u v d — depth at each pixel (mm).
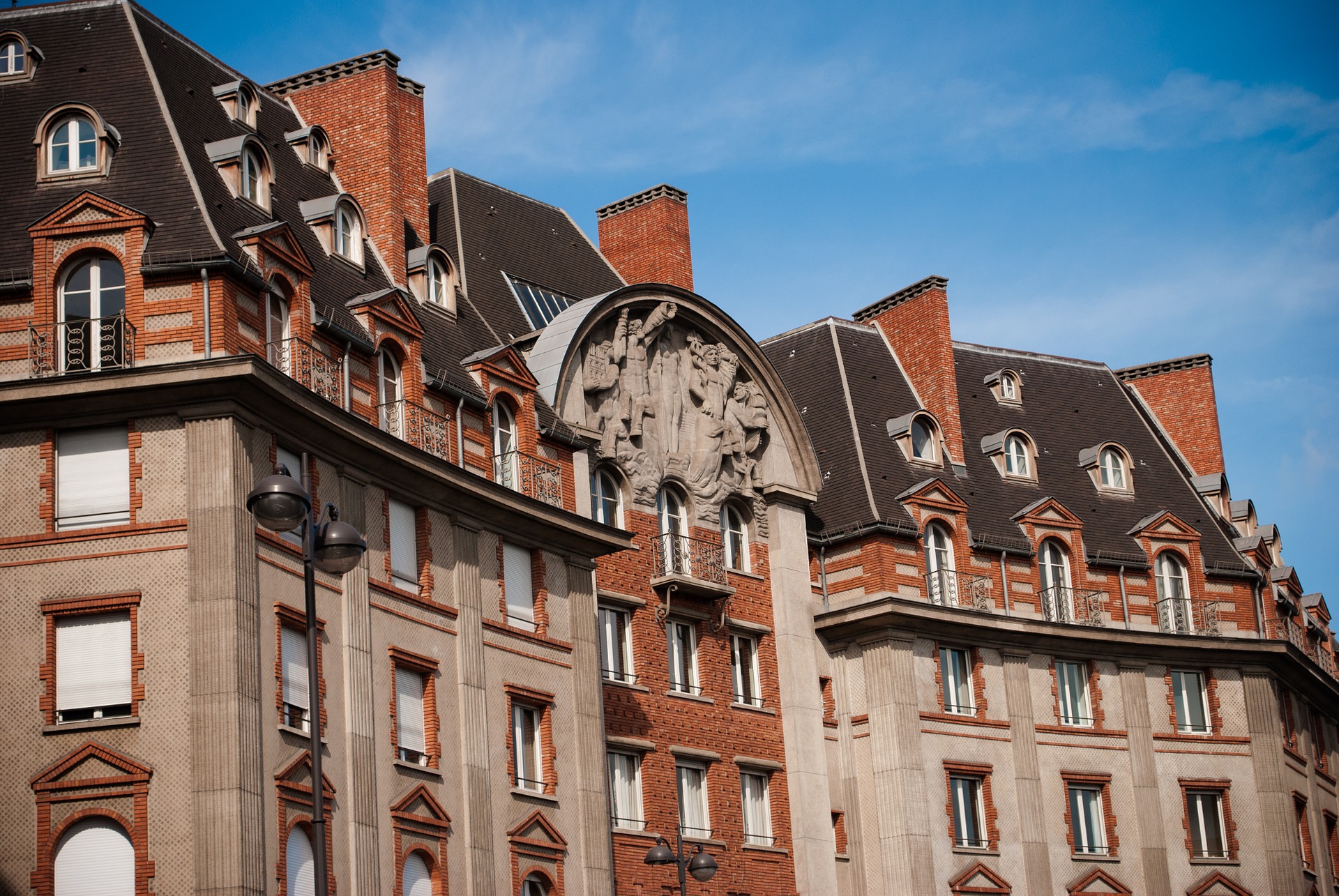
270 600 31625
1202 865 51875
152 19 38562
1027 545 52219
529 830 37438
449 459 38219
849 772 47594
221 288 32406
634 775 42344
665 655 43750
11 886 29750
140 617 30766
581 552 41031
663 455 45094
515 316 45781
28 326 32531
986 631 49688
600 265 51406
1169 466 59250
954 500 50812
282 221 36688
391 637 34938
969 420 55812
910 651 48094
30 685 30703
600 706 40406
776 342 56781
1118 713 52281
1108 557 53750
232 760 29719
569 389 42688
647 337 45312
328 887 29875
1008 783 49312
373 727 33875
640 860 41312
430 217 47406
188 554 30828
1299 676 56625
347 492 34406
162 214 33406
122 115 35500
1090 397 60344
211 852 29297
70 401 31453
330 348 35562
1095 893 49812
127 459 31656
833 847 46375
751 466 47562
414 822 34375
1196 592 54969
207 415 31375
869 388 54062
